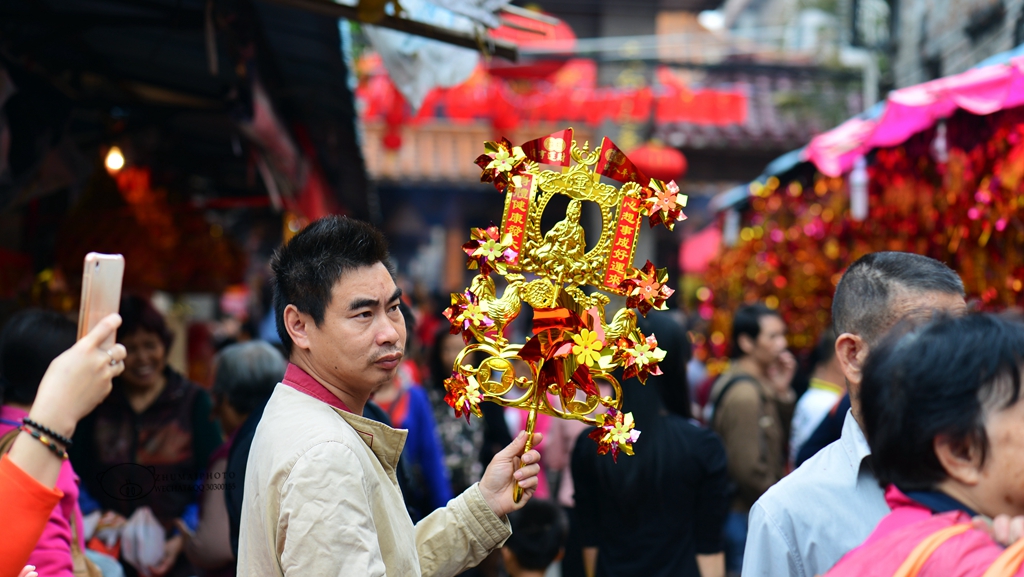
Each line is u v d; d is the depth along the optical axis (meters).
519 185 1.69
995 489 1.09
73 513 2.20
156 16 3.36
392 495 1.62
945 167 3.92
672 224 1.74
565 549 3.33
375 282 1.59
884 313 1.61
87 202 4.62
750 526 1.69
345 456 1.47
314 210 4.86
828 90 10.23
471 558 1.79
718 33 12.06
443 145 10.89
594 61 9.45
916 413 1.12
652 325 2.80
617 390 1.75
